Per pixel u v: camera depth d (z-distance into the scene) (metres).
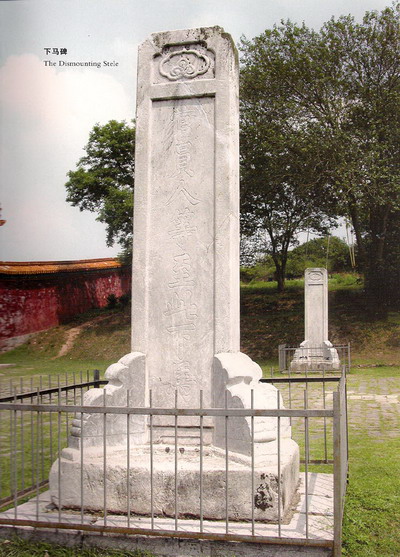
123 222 28.11
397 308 24.72
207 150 5.51
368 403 11.31
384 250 24.80
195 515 4.38
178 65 5.66
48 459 6.91
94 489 4.59
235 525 4.19
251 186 23.56
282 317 25.94
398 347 20.75
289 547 3.84
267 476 4.27
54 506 4.70
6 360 23.19
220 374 5.06
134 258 5.55
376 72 21.77
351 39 21.58
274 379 6.32
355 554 4.02
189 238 5.45
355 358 20.20
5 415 10.16
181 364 5.32
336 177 20.91
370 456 6.94
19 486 5.62
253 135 21.86
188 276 5.41
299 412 3.79
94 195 29.64
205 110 5.55
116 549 4.06
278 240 28.56
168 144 5.61
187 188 5.52
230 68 5.53
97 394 4.91
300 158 21.14
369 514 4.80
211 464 4.54
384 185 20.25
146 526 4.16
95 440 4.85
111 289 31.50
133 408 3.99
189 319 5.36
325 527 4.15
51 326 27.31
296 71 21.22
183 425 5.25
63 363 22.33
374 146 19.97
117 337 25.47
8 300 25.25
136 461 4.66
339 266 36.03
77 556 4.02
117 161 29.28
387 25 21.19
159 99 5.67
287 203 26.05
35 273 25.81
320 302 19.00
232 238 5.41
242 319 26.44
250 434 4.55
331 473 5.89
